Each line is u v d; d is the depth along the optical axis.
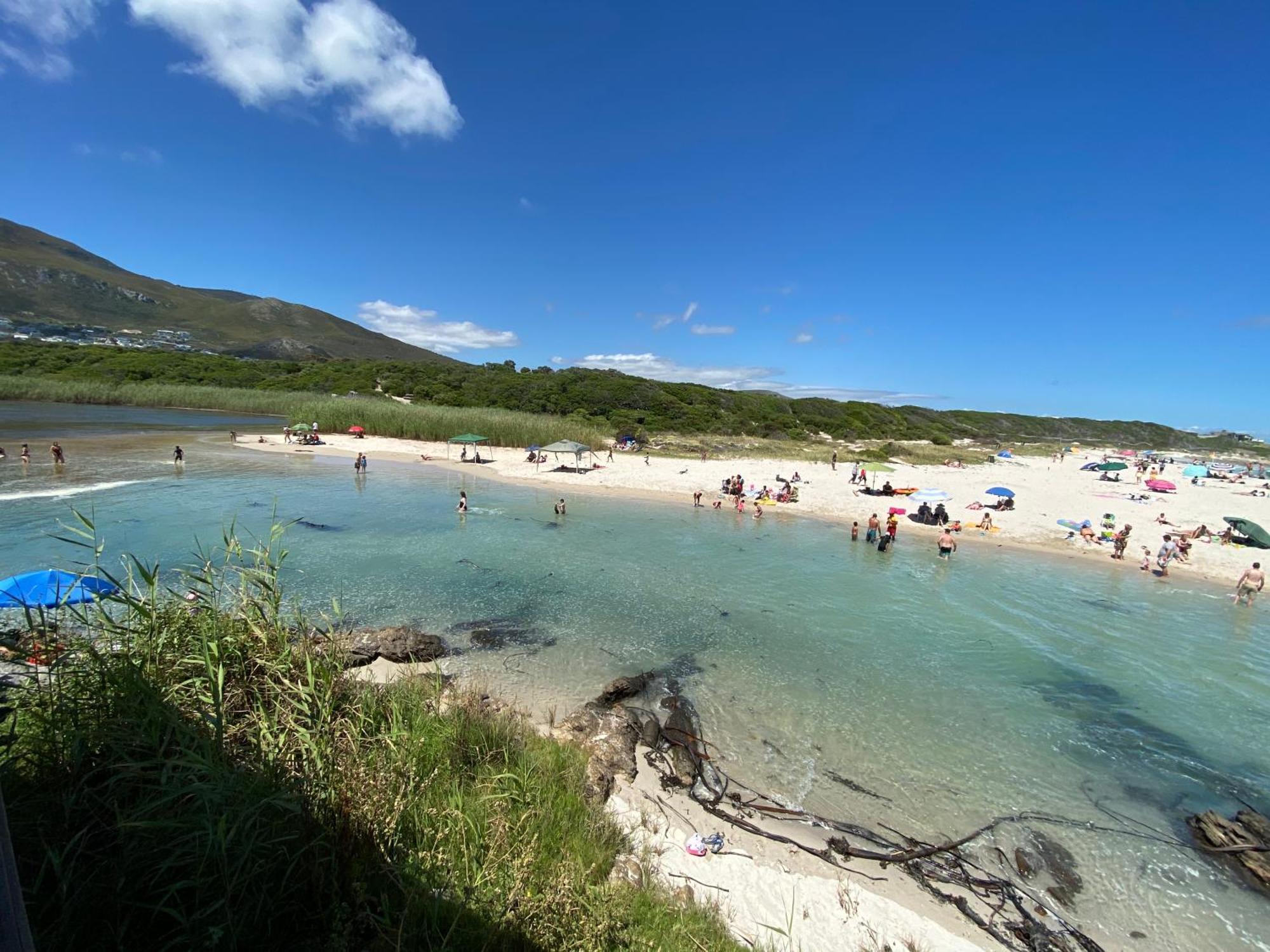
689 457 49.59
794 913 6.23
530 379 84.31
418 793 4.91
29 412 56.44
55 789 3.44
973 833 7.97
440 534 22.27
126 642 4.52
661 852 6.75
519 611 15.02
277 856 3.58
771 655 13.34
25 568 14.55
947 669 13.09
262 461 37.16
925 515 29.30
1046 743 10.33
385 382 89.19
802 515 30.34
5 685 3.94
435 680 8.12
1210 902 7.05
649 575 18.86
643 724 10.00
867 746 9.93
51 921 2.89
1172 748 10.29
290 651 5.29
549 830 5.55
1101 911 6.86
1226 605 18.61
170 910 2.93
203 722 4.16
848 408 91.62
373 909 3.64
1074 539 26.64
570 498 31.86
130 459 33.34
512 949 3.70
